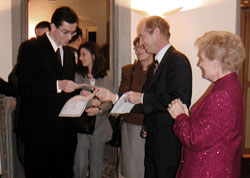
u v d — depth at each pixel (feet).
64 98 7.20
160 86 5.91
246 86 13.50
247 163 12.42
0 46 9.84
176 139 5.87
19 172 8.91
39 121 6.88
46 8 9.66
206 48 4.41
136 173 7.27
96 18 9.61
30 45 6.78
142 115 7.18
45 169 7.22
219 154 4.17
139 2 8.71
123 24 9.58
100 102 8.00
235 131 4.19
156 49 6.13
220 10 8.72
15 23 9.64
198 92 9.19
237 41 4.32
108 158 9.68
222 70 4.37
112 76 9.66
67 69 7.34
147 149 6.26
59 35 6.79
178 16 9.27
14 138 8.63
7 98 8.39
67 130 7.38
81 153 8.47
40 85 6.68
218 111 4.08
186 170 4.49
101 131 8.23
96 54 8.26
